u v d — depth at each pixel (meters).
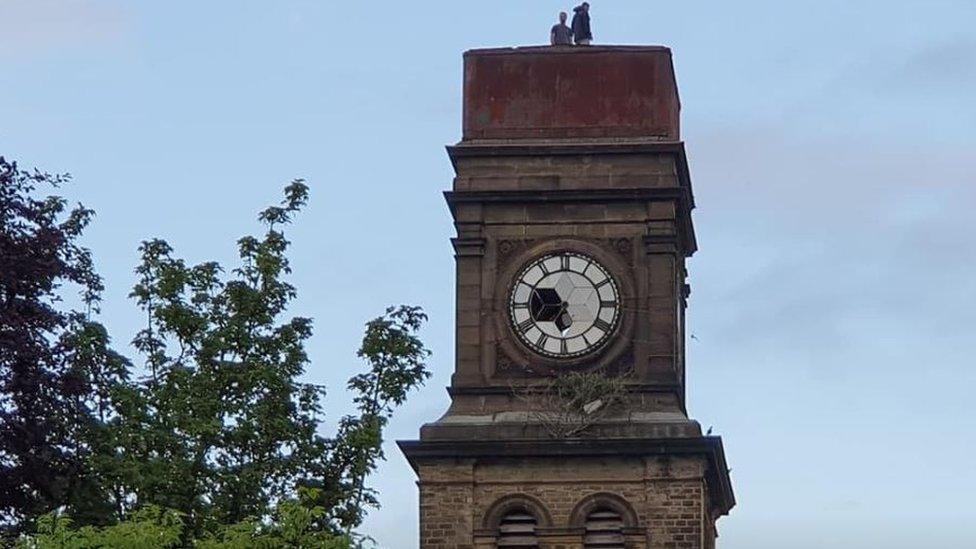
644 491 95.06
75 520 92.25
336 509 94.00
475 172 97.38
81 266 96.69
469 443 95.31
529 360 96.44
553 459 95.38
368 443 94.56
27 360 92.62
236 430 93.88
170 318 95.38
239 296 95.88
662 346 96.31
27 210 95.50
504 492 95.44
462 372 96.50
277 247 96.81
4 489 91.94
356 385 96.31
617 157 97.19
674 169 97.00
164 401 94.31
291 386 95.06
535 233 97.12
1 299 93.44
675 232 97.06
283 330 96.00
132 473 92.06
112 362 95.12
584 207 97.12
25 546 81.94
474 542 95.19
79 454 93.50
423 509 95.38
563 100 97.88
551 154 97.25
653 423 95.25
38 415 92.56
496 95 98.00
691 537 94.75
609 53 98.19
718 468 97.12
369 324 96.69
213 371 95.06
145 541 82.38
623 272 96.75
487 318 96.81
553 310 96.75
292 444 94.62
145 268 96.25
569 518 95.12
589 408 95.56
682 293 100.44
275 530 86.44
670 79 98.38
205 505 92.75
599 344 96.38
